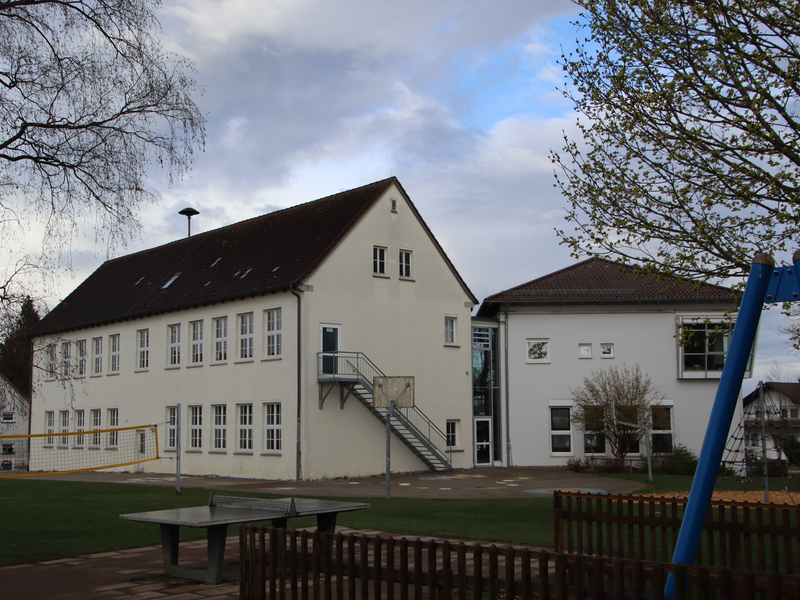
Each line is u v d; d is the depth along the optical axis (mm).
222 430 32344
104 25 13781
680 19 11750
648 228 12547
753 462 24781
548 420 36906
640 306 37344
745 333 6703
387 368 31797
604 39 12570
